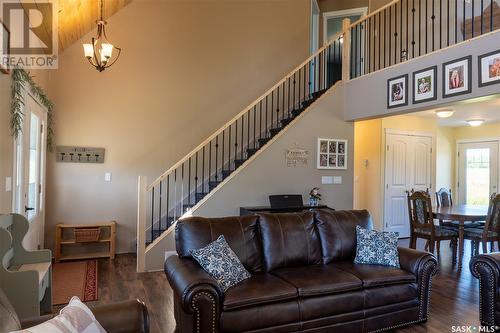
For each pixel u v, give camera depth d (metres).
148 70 5.57
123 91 5.43
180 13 5.77
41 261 3.11
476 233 4.83
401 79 4.68
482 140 7.82
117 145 5.39
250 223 3.17
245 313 2.40
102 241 5.03
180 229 2.98
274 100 6.35
